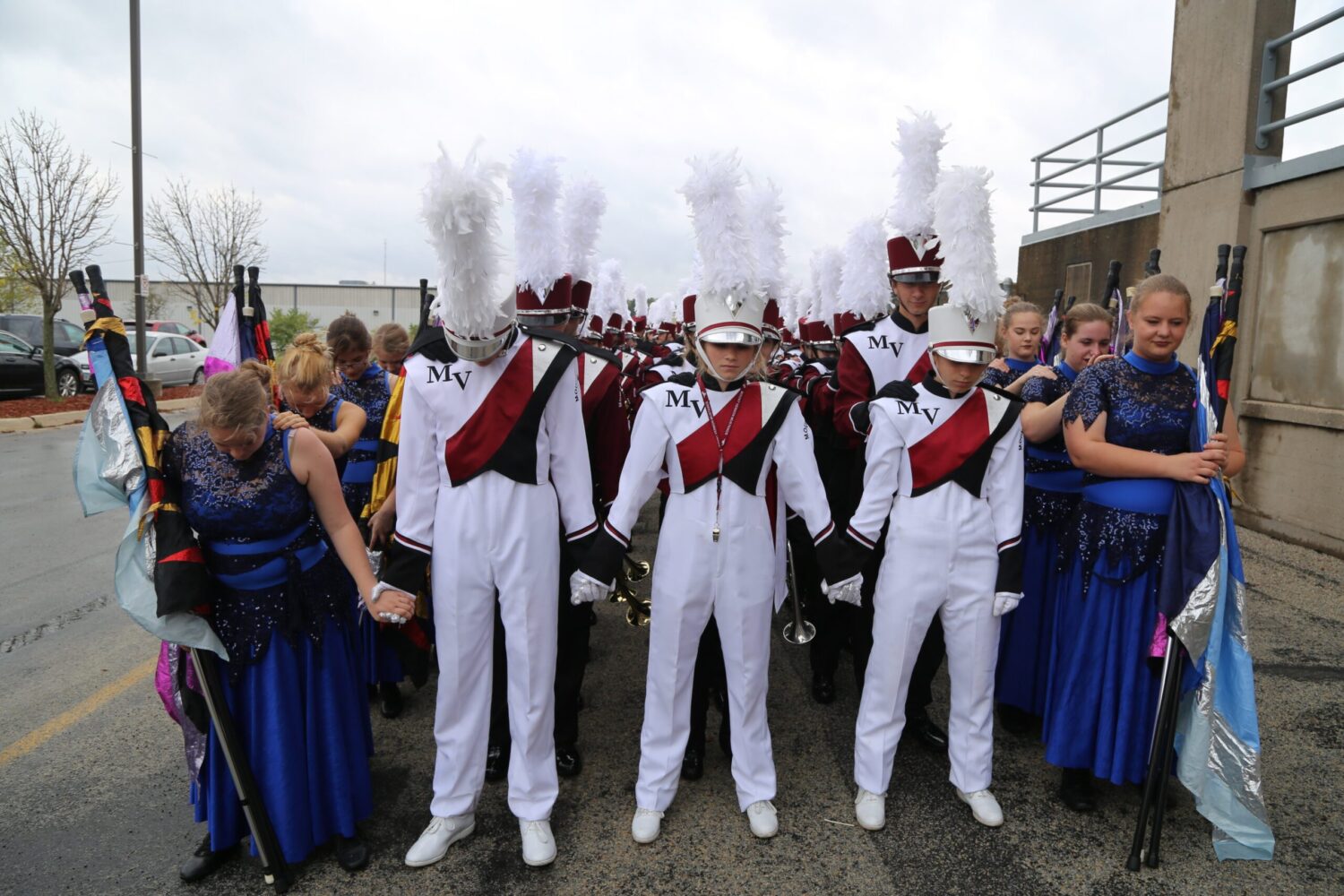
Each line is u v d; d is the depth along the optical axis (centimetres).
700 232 262
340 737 254
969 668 273
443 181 224
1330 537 538
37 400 1505
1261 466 593
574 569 293
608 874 250
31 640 437
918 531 267
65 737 333
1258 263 598
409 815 281
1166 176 684
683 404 268
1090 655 271
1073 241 927
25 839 266
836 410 352
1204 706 250
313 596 248
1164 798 247
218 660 239
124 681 386
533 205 300
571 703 304
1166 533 259
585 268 351
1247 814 246
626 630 464
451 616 253
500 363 252
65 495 787
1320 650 391
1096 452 266
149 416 238
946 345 264
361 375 360
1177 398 265
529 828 258
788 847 262
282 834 242
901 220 341
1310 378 557
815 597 363
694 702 299
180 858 258
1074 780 282
